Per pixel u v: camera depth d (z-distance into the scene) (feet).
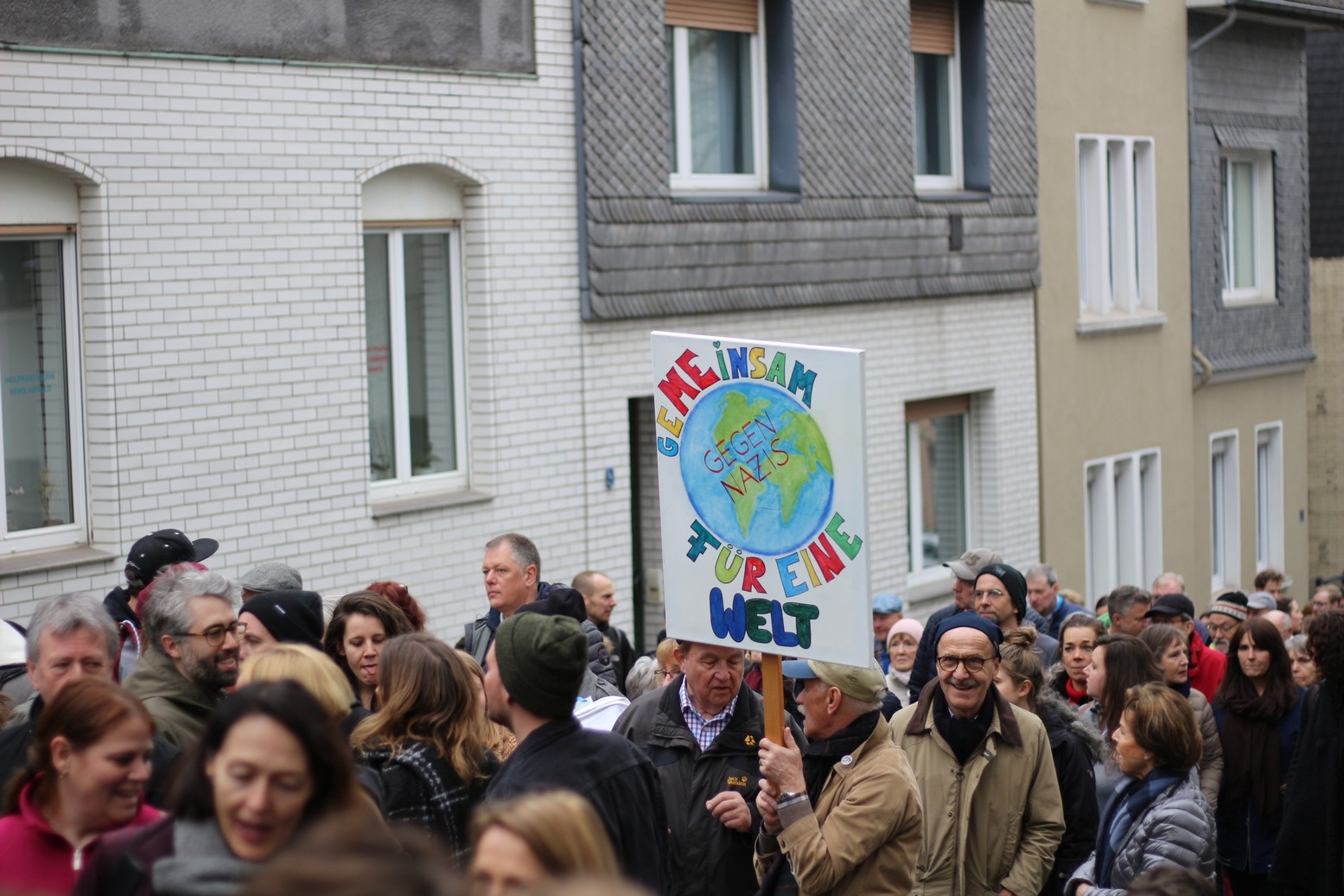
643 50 100.12
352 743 41.37
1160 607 81.20
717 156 111.14
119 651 52.65
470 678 42.45
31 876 34.06
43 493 75.82
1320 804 67.72
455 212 92.53
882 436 122.42
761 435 43.75
